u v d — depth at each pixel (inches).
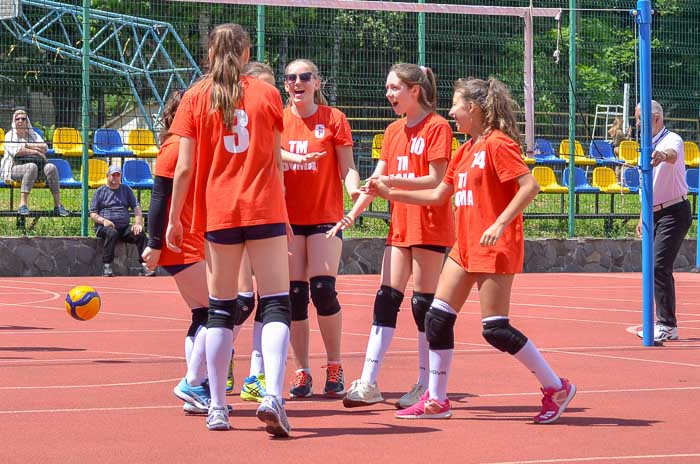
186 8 962.1
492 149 304.3
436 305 314.8
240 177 287.0
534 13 812.0
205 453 264.2
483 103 310.5
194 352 315.9
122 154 927.7
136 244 887.1
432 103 348.5
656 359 443.8
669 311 512.4
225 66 287.6
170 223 297.6
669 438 286.8
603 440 283.9
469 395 355.9
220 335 292.4
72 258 877.2
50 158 920.3
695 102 1009.5
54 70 885.8
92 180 922.7
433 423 308.2
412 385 378.3
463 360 434.9
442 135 338.6
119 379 381.4
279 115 291.4
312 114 363.9
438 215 341.7
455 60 940.6
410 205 341.4
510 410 328.8
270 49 900.6
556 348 479.5
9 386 363.9
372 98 924.6
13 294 725.9
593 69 1003.3
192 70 1064.8
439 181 338.0
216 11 944.3
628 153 1032.8
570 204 989.8
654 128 511.2
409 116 347.6
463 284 313.6
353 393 330.6
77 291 405.4
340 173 365.1
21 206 874.1
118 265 885.8
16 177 872.9
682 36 1003.3
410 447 273.7
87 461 254.5
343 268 932.0
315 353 456.1
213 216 288.0
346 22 917.2
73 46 1147.9
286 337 285.7
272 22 912.3
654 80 1008.2
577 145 1016.9
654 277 513.3
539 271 981.8
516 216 303.3
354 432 293.9
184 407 318.3
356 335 520.4
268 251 288.0
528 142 833.5
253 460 257.0
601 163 1030.4
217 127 287.9
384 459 259.3
